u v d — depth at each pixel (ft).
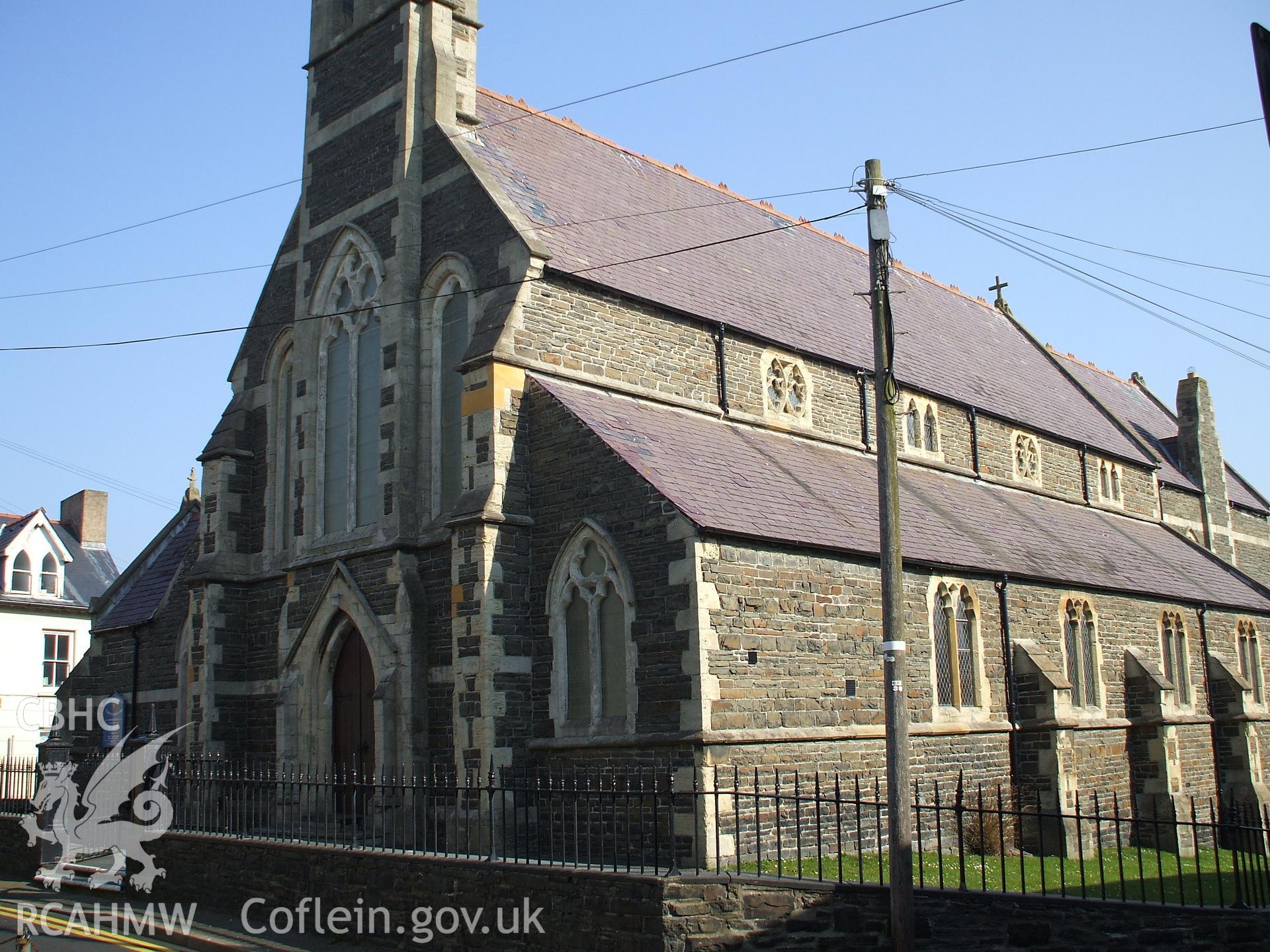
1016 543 98.78
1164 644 107.45
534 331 74.84
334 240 87.86
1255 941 54.70
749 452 82.53
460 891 54.60
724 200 112.37
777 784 54.34
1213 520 161.79
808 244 121.08
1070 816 54.60
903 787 49.29
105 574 165.68
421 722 74.23
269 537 91.04
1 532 158.81
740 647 64.90
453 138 83.41
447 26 87.04
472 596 69.67
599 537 67.82
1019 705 87.45
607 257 83.56
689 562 63.62
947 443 110.52
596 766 66.28
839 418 98.27
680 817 61.77
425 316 81.61
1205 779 106.42
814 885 50.78
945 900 52.65
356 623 78.18
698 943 48.08
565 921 50.72
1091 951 53.47
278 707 82.23
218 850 67.46
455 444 78.69
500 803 67.10
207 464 93.76
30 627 150.82
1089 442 131.75
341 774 78.95
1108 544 115.96
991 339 142.61
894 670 49.93
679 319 85.15
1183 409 164.96
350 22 95.20
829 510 78.28
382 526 78.89
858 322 111.14
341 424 86.17
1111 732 96.48
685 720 62.44
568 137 98.48
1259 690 120.78
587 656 68.44
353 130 88.74
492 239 77.97
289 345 93.76
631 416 76.69
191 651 90.53
